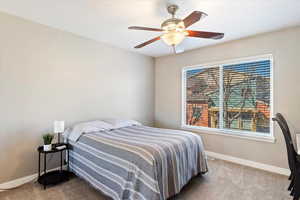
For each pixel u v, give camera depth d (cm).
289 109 249
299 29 240
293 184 197
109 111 336
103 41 315
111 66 338
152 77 430
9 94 216
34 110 238
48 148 221
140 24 243
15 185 221
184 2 184
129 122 321
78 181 235
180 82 385
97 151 208
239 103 305
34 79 237
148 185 157
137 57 392
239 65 304
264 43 271
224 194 204
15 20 219
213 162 305
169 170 182
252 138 284
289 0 180
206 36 186
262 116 279
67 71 272
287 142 168
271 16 215
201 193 206
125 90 366
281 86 256
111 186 184
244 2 184
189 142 226
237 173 260
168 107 409
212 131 333
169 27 177
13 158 220
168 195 177
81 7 198
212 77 340
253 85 288
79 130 247
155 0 182
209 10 201
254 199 194
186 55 373
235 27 248
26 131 231
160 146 189
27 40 230
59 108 263
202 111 356
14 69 219
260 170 271
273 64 262
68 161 256
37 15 218
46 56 248
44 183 215
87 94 300
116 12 209
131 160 171
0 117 210
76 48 283
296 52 243
